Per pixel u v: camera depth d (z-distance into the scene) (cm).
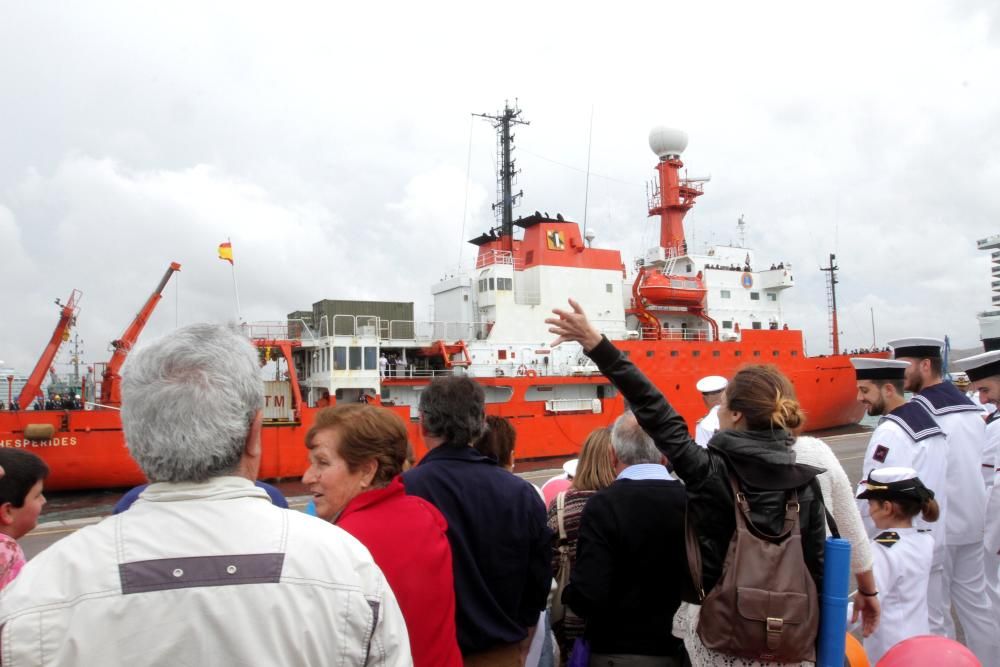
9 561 393
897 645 414
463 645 377
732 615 319
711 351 2820
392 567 314
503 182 3000
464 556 380
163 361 216
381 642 211
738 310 3200
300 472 2198
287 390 2356
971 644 659
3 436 1891
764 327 3269
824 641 342
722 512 339
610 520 383
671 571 382
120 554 193
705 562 338
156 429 204
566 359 2758
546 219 2828
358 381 2294
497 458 525
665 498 387
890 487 541
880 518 558
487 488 394
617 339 2748
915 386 702
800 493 346
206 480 213
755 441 355
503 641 383
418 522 333
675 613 389
